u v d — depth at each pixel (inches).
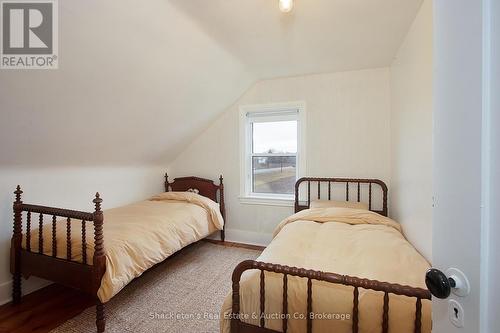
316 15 67.5
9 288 78.9
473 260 18.1
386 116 107.4
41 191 89.1
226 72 103.0
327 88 115.5
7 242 79.7
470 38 18.5
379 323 40.1
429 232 60.9
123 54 67.6
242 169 132.0
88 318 70.3
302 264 54.9
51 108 69.7
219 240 136.8
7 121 65.2
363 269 52.6
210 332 65.6
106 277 63.4
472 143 18.3
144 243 78.1
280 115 126.0
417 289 37.5
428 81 60.7
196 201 119.0
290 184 127.0
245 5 62.4
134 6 57.2
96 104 78.0
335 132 115.0
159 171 144.0
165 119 107.5
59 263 69.0
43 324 67.7
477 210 17.8
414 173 72.1
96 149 97.7
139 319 70.2
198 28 72.4
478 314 17.6
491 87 17.1
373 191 109.5
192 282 90.9
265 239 129.0
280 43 84.0
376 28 74.8
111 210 105.4
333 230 77.7
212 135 138.1
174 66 82.7
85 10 53.0
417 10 65.8
